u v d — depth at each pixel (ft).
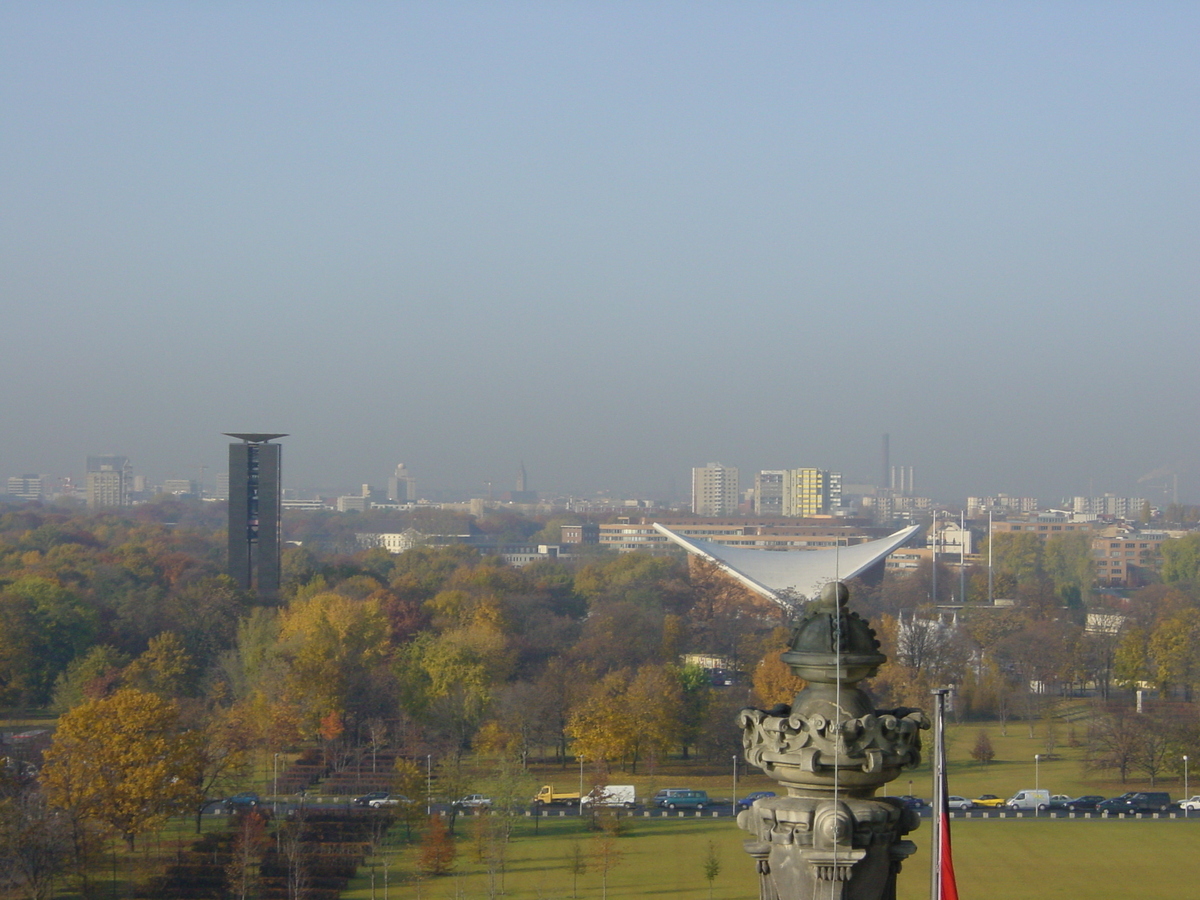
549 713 652.89
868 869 75.92
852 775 75.05
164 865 439.63
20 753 549.54
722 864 451.94
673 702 624.59
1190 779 597.93
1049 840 483.10
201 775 490.49
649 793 558.56
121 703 460.55
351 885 429.79
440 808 533.55
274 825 484.74
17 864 393.50
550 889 421.59
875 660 77.00
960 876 429.79
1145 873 435.12
